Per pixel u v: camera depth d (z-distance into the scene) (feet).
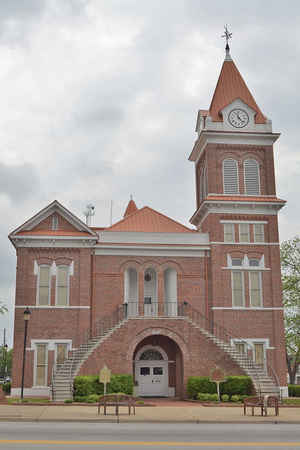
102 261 120.26
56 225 121.39
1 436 48.52
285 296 163.22
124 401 84.02
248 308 119.75
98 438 48.44
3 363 298.97
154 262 121.80
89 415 71.15
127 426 60.70
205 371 106.73
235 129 130.11
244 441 47.78
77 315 115.34
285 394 115.34
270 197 127.54
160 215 135.95
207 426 62.08
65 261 118.11
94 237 118.32
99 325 116.47
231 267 121.90
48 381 111.55
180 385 109.70
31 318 114.32
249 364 107.14
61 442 45.11
